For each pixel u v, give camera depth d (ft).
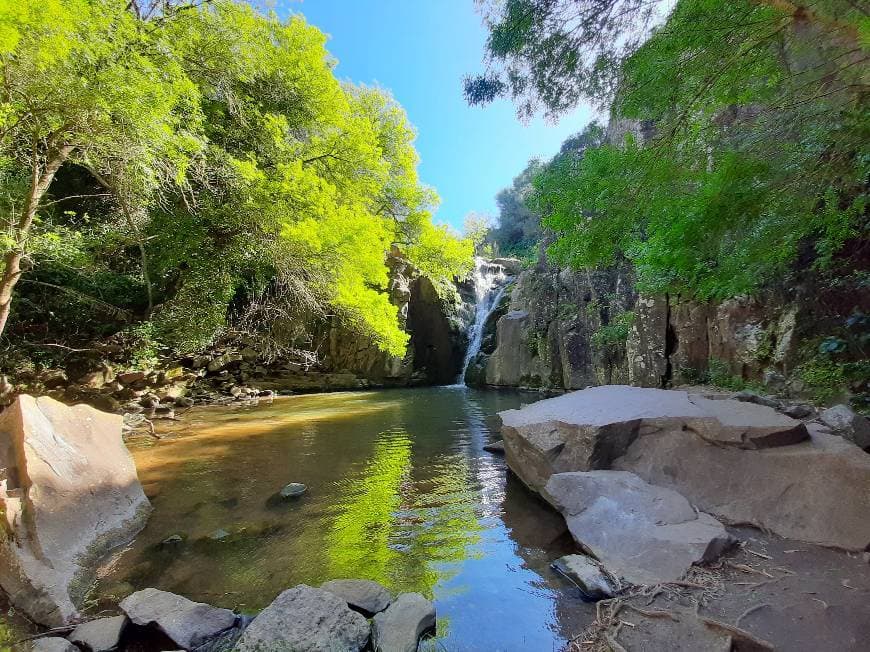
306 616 8.36
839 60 8.04
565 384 45.73
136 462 21.20
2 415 13.57
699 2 7.79
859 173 10.74
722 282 14.33
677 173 9.18
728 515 12.32
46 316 37.70
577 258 10.17
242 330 49.24
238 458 21.94
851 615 7.86
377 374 57.36
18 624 8.93
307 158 41.91
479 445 24.47
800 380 22.39
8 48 14.15
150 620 8.69
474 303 69.36
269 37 38.81
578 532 12.39
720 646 7.40
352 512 15.21
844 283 21.58
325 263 36.29
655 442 15.52
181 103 26.94
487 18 9.88
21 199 25.45
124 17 20.22
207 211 36.70
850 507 10.73
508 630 8.71
